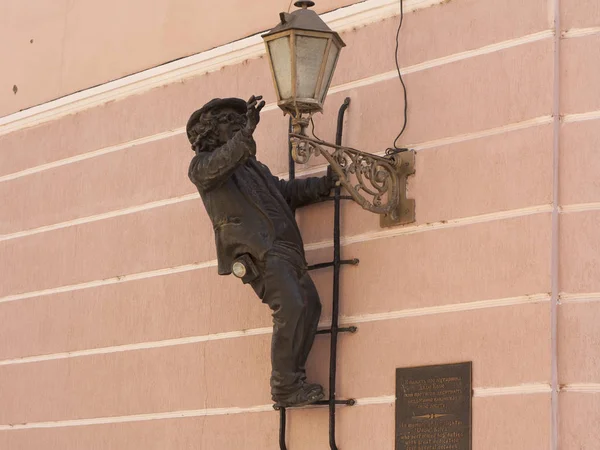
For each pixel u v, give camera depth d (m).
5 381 18.73
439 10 15.38
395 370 14.81
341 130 15.79
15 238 19.12
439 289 14.67
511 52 14.67
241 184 15.19
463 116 14.89
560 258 13.94
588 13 14.34
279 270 15.12
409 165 15.16
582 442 13.42
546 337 13.76
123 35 18.42
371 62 15.84
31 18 19.59
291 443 15.50
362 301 15.26
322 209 15.82
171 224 17.33
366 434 14.91
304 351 15.26
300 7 14.45
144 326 17.28
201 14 17.64
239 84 17.08
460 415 14.19
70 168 18.66
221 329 16.50
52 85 19.06
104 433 17.38
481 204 14.55
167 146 17.62
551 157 14.13
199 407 16.48
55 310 18.36
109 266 17.86
